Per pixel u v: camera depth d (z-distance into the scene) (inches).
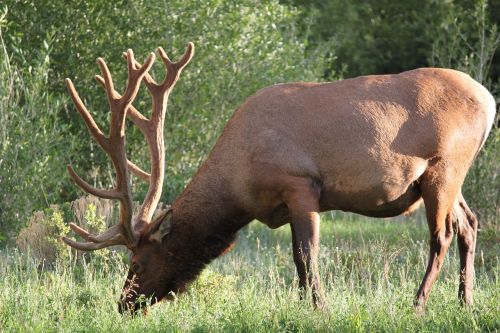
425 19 2445.9
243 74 1598.2
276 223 892.0
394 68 2498.8
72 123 1544.0
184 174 1517.0
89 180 1528.1
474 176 1536.7
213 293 930.7
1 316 810.2
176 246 890.7
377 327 769.6
